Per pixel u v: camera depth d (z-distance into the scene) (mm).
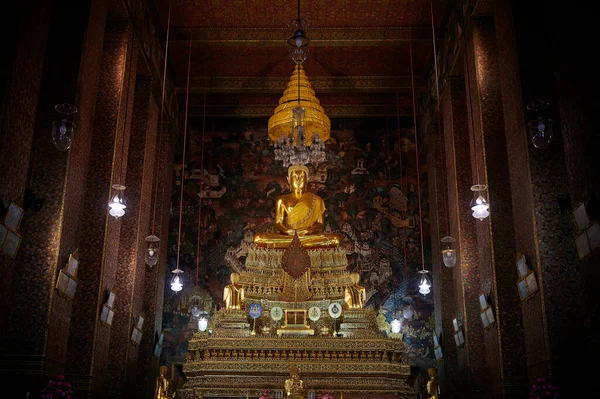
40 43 6953
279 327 11453
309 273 11773
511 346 8742
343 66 15062
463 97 11984
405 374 10344
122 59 10086
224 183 15086
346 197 14969
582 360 7188
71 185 7895
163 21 13344
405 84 15289
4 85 6207
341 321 11531
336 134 15477
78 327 8672
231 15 13352
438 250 13258
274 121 13500
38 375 7004
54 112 8016
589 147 6355
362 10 13227
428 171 14602
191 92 15492
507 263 9086
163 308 13945
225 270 14352
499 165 9523
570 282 7453
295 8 13188
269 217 14836
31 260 7383
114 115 9727
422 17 13297
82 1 8578
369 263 14414
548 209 7711
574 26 6742
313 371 10148
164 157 14031
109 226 9312
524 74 8273
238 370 10180
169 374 13148
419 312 13992
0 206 6074
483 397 10320
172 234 14547
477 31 10203
